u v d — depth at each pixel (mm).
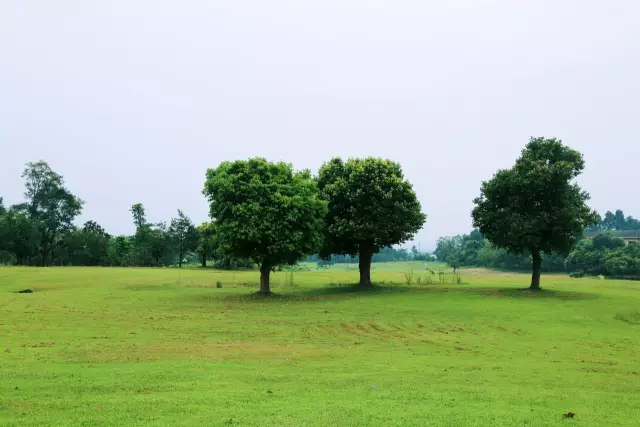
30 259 115625
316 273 78250
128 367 14328
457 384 12836
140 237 115500
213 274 70250
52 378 12672
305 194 40844
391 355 17484
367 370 14594
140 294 41219
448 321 26844
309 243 40812
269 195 38906
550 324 26219
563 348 19688
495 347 19734
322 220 42281
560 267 110812
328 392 11633
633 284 53125
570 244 42781
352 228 43781
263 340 20625
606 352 18984
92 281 54844
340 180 45469
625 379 14211
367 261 48719
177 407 10047
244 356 16781
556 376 14352
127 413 9609
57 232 116188
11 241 102000
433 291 43188
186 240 115500
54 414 9531
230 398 10844
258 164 40406
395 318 27812
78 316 27422
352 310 31203
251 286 50375
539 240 41781
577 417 10000
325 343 20141
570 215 40750
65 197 117875
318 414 9703
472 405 10688
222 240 39625
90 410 9805
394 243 47188
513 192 43500
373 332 23234
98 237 115688
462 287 48062
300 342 20281
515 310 31203
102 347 18141
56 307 31734
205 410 9867
